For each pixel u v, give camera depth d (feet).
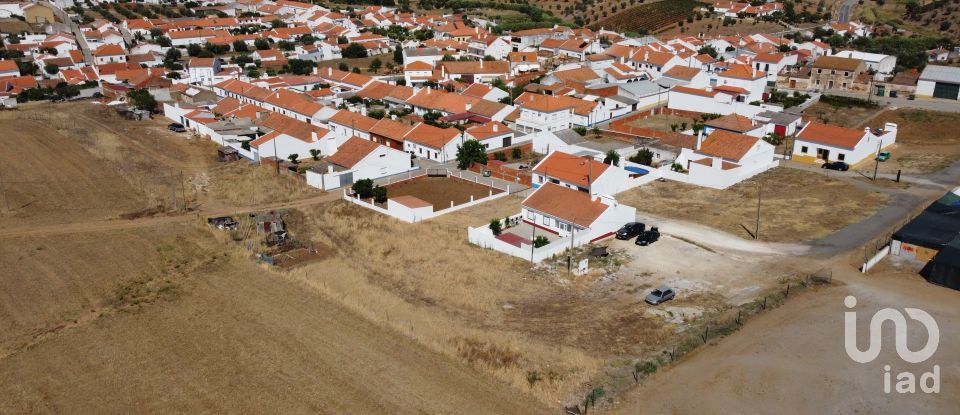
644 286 198.49
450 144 337.93
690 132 360.48
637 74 491.72
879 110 398.83
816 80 458.91
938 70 423.23
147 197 284.20
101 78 503.20
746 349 162.91
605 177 272.51
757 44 574.15
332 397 148.56
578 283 202.80
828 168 303.48
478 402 146.00
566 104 399.03
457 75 510.58
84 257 226.38
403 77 532.73
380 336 173.68
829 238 227.20
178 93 471.21
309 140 346.54
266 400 148.05
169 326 181.47
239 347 169.89
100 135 370.32
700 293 192.24
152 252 230.68
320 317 184.34
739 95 424.46
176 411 144.97
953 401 143.33
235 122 388.98
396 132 358.84
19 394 152.46
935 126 365.81
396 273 213.87
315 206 277.44
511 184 301.22
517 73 534.37
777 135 358.64
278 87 464.24
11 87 472.85
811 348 162.50
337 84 492.54
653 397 146.72
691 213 255.70
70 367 163.02
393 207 263.29
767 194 273.33
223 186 300.20
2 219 256.93
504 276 209.36
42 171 310.65
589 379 153.28
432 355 164.35
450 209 267.39
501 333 174.60
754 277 200.44
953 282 188.85
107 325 182.80
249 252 230.48
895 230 230.89
